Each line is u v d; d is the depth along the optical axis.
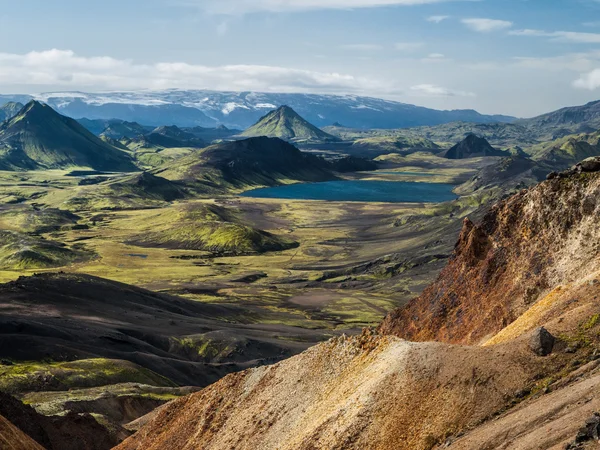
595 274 83.88
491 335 104.62
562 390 55.16
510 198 127.19
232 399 101.56
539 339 63.50
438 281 132.50
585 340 62.81
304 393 87.62
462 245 132.88
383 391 71.25
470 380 64.31
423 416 64.69
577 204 109.56
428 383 67.88
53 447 126.38
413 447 62.41
